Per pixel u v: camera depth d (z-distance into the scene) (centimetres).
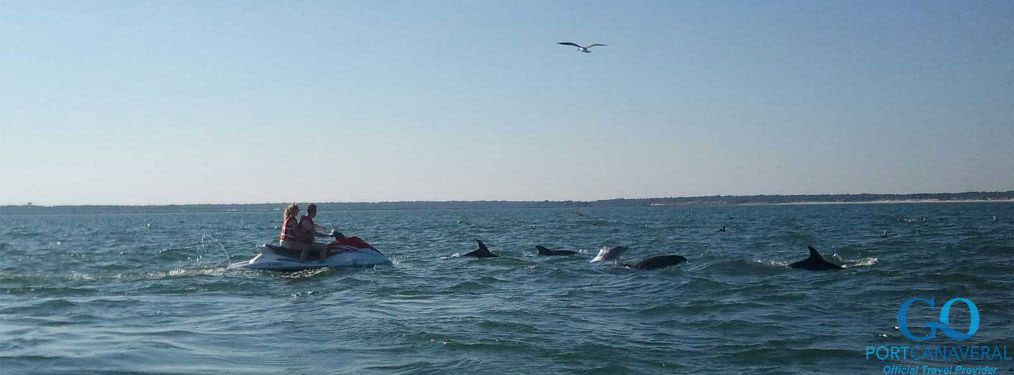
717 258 2297
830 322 1172
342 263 2095
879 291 1488
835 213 9988
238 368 905
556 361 937
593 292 1555
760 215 9475
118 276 1908
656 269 1961
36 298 1501
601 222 6981
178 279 1836
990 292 1444
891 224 5288
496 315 1266
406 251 2938
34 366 906
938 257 2205
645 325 1166
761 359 939
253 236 4803
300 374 878
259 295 1546
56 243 4084
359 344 1038
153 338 1085
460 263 2239
